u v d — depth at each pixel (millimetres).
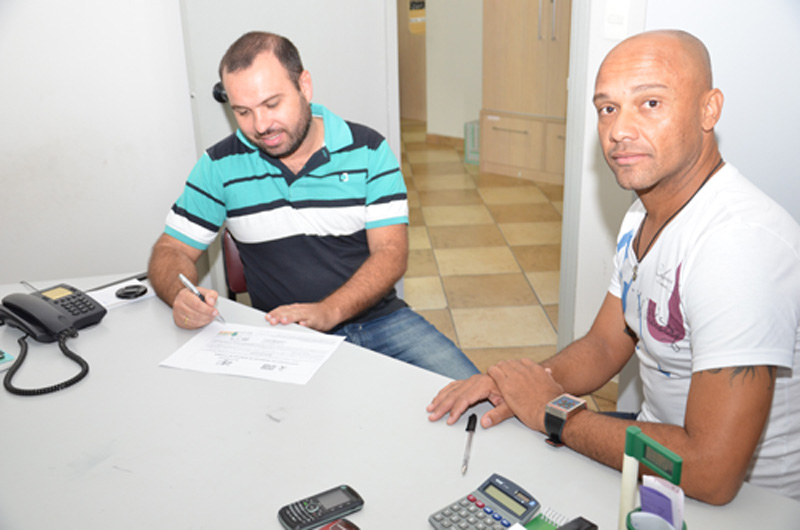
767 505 927
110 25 2492
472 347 2910
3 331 1485
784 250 978
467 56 5918
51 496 968
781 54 1828
